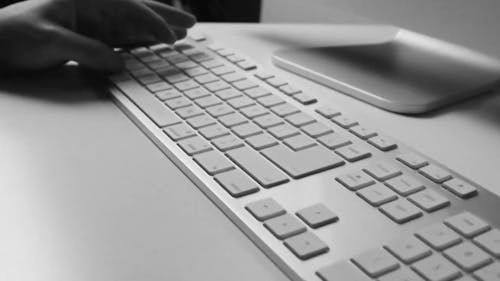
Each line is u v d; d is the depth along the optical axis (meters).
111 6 0.56
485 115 0.46
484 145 0.41
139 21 0.57
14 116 0.44
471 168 0.38
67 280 0.27
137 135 0.42
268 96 0.46
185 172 0.36
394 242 0.29
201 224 0.31
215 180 0.35
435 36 0.48
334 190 0.34
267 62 0.57
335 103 0.47
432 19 0.48
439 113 0.46
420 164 0.36
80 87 0.51
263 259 0.29
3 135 0.41
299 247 0.29
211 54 0.56
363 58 0.56
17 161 0.37
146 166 0.37
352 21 0.81
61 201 0.33
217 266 0.28
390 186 0.34
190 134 0.40
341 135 0.40
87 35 0.58
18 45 0.51
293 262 0.28
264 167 0.36
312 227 0.30
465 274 0.27
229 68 0.52
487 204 0.32
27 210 0.32
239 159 0.37
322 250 0.28
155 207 0.33
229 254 0.29
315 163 0.36
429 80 0.50
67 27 0.56
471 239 0.29
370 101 0.47
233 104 0.45
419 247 0.28
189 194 0.34
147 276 0.27
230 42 0.64
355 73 0.52
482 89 0.49
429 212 0.32
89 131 0.42
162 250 0.29
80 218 0.32
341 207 0.32
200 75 0.51
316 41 0.65
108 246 0.29
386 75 0.51
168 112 0.44
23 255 0.29
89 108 0.46
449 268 0.27
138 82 0.50
